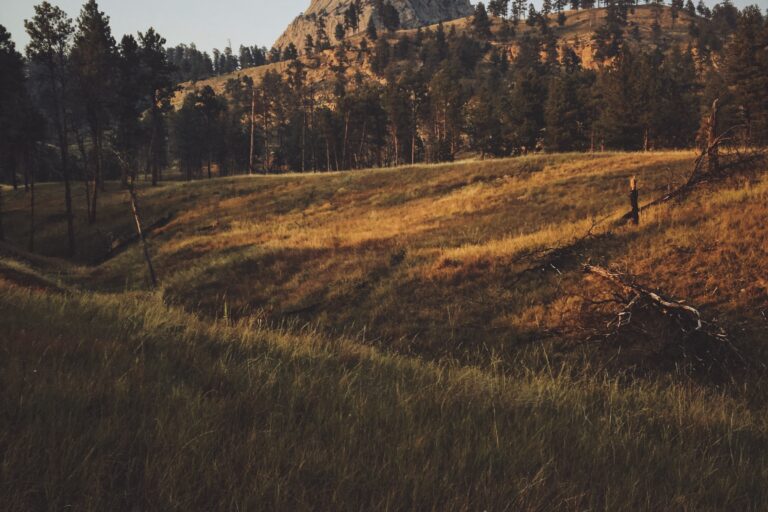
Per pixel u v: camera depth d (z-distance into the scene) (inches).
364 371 200.2
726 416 195.2
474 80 6092.5
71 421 96.1
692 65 4276.6
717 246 502.9
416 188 1439.5
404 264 695.1
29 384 107.3
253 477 85.4
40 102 2151.8
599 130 2659.9
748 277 438.6
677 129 2657.5
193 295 757.9
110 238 1552.7
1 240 1551.4
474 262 617.9
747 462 131.1
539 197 1016.9
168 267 1054.4
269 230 1262.3
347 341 262.4
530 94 2913.4
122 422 100.9
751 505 110.0
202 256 1090.7
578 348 394.3
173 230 1472.7
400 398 145.5
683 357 343.0
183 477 82.7
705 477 117.6
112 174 3002.0
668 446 137.9
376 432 115.0
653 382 318.0
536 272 559.2
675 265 491.5
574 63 6127.0
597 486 104.4
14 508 71.0
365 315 567.2
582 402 190.5
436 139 3715.6
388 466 97.2
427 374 204.1
